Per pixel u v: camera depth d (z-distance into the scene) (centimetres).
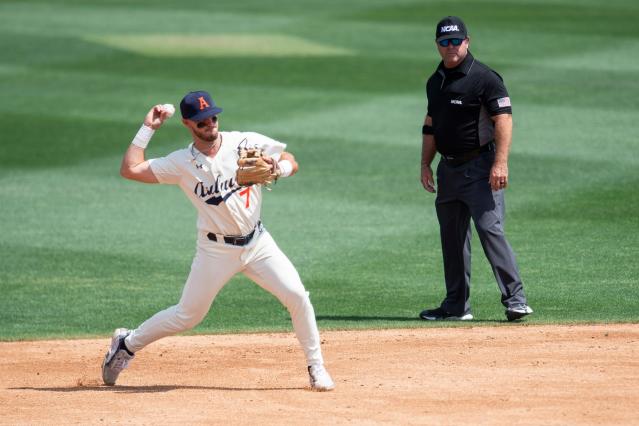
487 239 3334
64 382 2773
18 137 6669
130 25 10569
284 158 2495
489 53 8844
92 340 3297
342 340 3148
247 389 2598
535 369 2684
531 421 2194
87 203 5303
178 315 2583
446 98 3312
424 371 2711
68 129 6862
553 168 5597
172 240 4641
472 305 3650
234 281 4131
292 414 2303
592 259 4091
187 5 11775
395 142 6334
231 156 2447
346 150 6175
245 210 2456
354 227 4738
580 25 10088
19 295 3872
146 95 7756
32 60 8988
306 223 4822
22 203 5294
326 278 4006
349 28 10225
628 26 9981
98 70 8600
